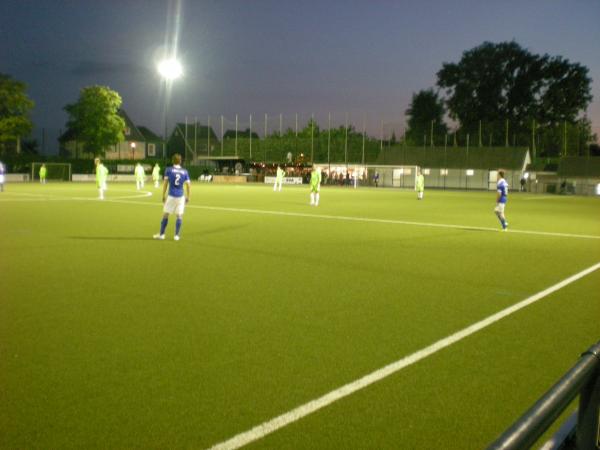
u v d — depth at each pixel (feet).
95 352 17.06
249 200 98.78
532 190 201.26
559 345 18.54
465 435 11.93
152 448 11.09
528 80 262.26
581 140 252.42
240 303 23.73
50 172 204.23
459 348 18.06
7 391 13.93
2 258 34.71
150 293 25.38
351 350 17.63
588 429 6.72
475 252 40.73
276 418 12.57
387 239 47.44
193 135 305.32
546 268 34.22
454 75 275.59
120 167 220.84
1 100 198.80
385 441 11.57
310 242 44.27
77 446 11.11
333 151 236.22
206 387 14.37
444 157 221.46
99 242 42.42
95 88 221.46
